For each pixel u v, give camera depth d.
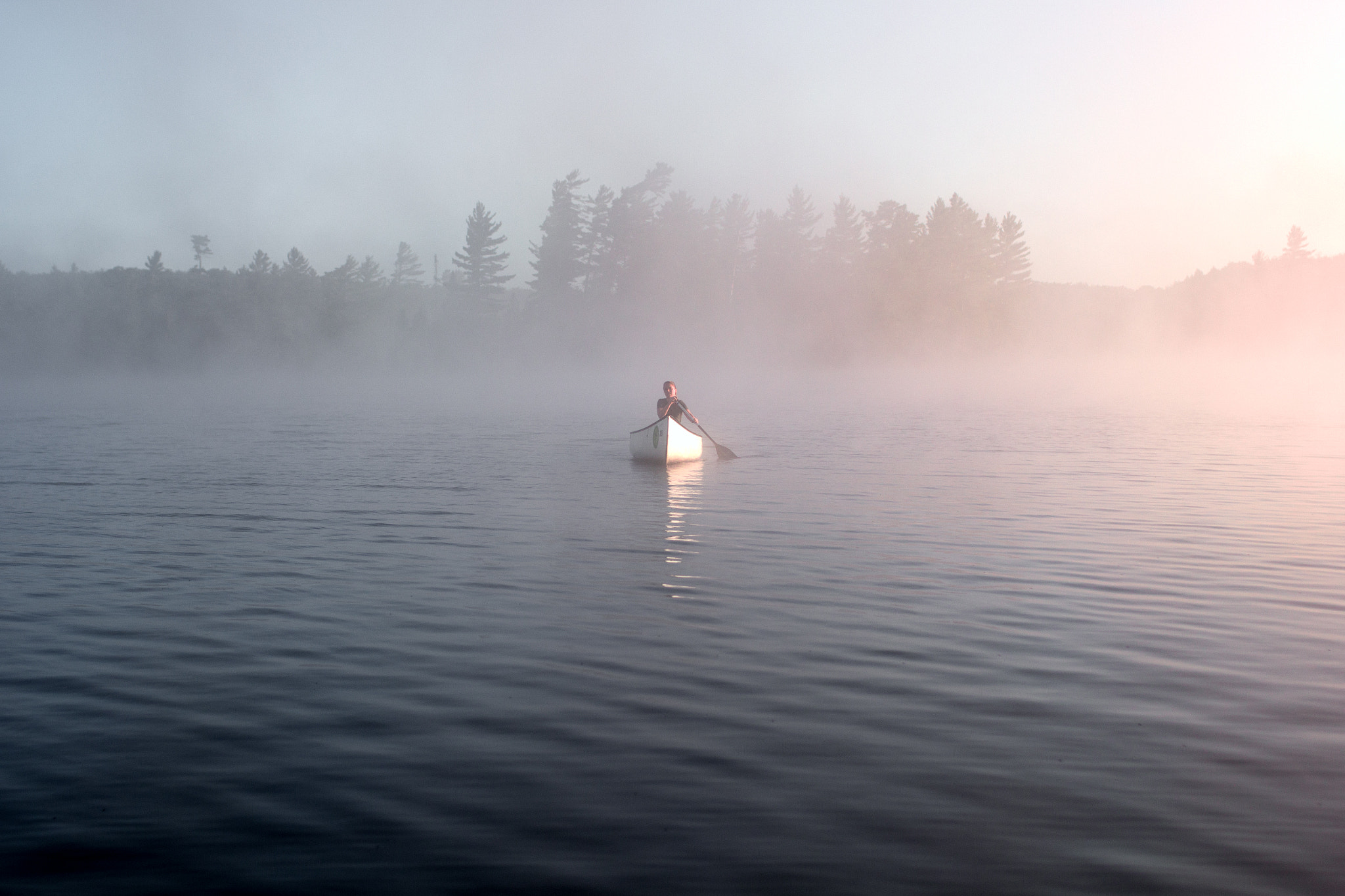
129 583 8.49
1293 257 122.75
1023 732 5.04
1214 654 6.34
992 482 15.21
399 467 17.64
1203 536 10.53
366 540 10.48
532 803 4.29
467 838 4.00
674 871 3.76
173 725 5.18
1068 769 4.60
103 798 4.35
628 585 8.38
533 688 5.74
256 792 4.39
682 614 7.41
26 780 4.51
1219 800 4.28
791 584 8.38
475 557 9.62
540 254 96.12
